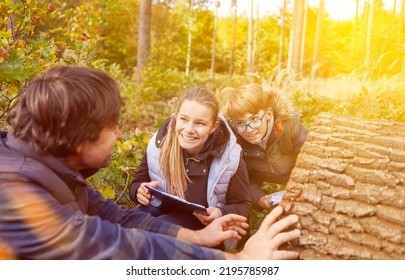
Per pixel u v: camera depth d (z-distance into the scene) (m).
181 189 2.26
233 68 22.95
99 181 2.77
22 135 1.27
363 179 1.45
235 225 1.85
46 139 1.24
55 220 1.22
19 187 1.19
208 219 2.04
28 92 1.26
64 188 1.27
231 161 2.24
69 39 3.24
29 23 3.03
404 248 1.32
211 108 2.15
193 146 2.18
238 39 26.52
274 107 2.71
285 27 16.06
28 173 1.21
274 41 16.31
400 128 1.58
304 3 12.48
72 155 1.34
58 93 1.22
